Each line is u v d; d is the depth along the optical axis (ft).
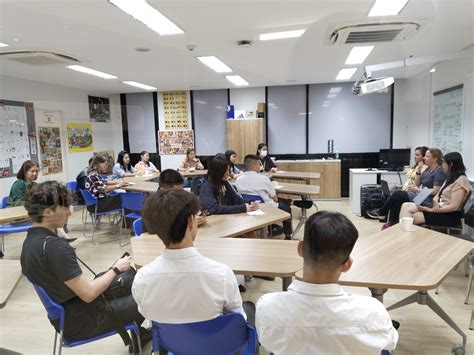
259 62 17.10
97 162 16.40
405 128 24.62
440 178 13.89
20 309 9.71
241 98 26.71
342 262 3.27
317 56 15.96
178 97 27.53
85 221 18.35
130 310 5.98
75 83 22.38
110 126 27.96
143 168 23.31
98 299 5.84
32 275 5.33
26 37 12.22
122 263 5.97
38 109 21.27
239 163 25.75
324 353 3.22
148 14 10.18
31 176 14.28
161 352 4.71
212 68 18.34
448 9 10.00
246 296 10.12
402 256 6.45
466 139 15.07
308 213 20.62
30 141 20.58
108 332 5.85
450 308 9.20
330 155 25.68
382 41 12.39
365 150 25.46
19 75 19.17
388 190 18.16
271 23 11.16
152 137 28.35
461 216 12.08
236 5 9.54
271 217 9.36
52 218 5.55
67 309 5.57
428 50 15.07
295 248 6.84
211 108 27.27
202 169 23.39
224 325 4.25
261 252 6.63
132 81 22.13
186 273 4.04
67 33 11.84
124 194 14.75
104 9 9.69
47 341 8.14
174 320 4.16
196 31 11.85
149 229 4.19
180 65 17.39
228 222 8.85
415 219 12.59
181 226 4.04
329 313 3.19
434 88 18.95
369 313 3.23
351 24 10.61
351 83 24.98
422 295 7.42
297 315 3.27
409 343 7.72
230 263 6.05
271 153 26.68
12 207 13.07
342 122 25.50
